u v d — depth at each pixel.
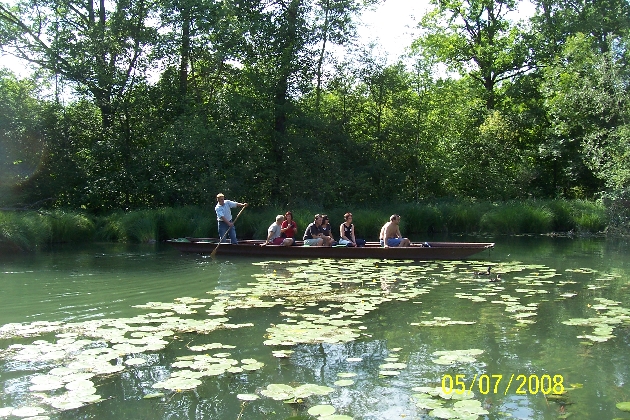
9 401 4.10
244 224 17.92
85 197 19.39
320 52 23.59
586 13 28.00
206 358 4.96
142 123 20.69
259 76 21.88
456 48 31.06
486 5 30.42
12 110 18.94
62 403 3.98
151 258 12.24
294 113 22.77
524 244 15.89
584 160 23.16
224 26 20.72
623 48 21.42
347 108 24.58
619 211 20.11
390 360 5.00
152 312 6.81
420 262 11.45
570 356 5.15
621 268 10.71
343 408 4.02
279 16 23.17
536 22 29.55
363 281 9.03
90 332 5.82
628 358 5.09
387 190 24.09
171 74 21.28
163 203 20.36
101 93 20.22
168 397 4.22
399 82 24.27
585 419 3.85
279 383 4.48
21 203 18.17
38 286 8.60
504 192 25.53
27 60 20.36
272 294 7.91
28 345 5.37
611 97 21.08
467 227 21.11
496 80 31.31
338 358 5.07
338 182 22.34
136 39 20.09
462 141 26.52
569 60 24.81
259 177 21.78
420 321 6.36
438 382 4.51
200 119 20.22
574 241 16.95
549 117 27.69
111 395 4.25
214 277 9.48
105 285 8.70
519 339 5.67
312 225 13.21
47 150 19.33
